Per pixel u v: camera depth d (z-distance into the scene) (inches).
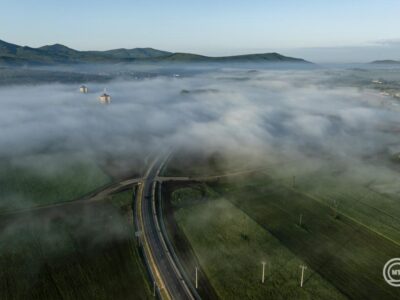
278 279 3521.2
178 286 3425.2
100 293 3336.6
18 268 3649.1
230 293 3326.8
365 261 3836.1
